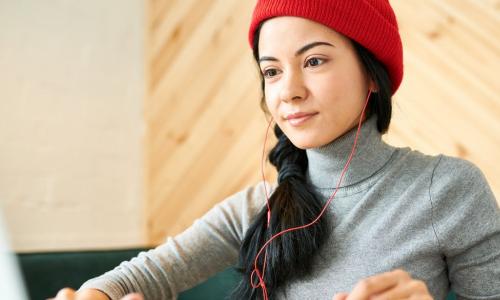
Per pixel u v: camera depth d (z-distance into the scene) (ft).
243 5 5.14
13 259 3.61
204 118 5.31
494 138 4.04
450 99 4.20
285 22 2.49
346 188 2.70
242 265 2.89
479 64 4.10
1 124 5.28
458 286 2.58
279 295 2.71
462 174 2.59
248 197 3.08
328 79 2.46
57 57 5.41
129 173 5.51
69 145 5.41
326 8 2.43
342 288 2.53
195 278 2.93
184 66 5.40
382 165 2.70
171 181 5.42
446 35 4.22
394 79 2.81
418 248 2.50
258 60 2.90
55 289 3.59
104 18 5.52
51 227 5.32
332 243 2.63
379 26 2.56
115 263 3.70
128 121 5.53
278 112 2.59
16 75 5.32
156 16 5.54
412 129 4.34
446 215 2.54
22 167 5.30
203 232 2.99
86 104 5.46
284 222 2.69
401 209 2.57
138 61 5.60
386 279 2.07
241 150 5.13
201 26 5.34
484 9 4.08
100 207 5.45
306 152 2.92
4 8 5.31
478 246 2.51
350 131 2.67
